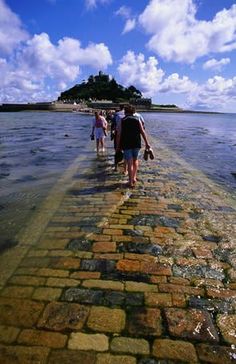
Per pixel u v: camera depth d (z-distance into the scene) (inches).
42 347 103.8
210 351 103.3
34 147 639.8
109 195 271.1
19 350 102.5
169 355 101.6
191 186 309.1
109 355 101.2
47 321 115.1
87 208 237.6
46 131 1088.8
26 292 132.0
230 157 575.5
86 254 165.0
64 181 329.7
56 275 145.0
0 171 396.5
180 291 134.2
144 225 203.8
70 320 115.8
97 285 137.4
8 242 181.3
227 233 193.0
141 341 106.9
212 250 171.0
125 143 291.0
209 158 555.2
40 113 3735.2
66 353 101.6
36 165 437.4
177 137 962.1
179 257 163.0
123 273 147.1
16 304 124.3
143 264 155.3
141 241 180.5
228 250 171.3
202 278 144.3
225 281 142.3
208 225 205.3
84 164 429.1
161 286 137.5
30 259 160.2
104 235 188.7
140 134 296.5
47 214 227.1
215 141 885.8
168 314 119.8
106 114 927.7
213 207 243.0
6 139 802.8
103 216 219.8
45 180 340.8
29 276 144.1
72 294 130.8
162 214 224.2
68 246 174.6
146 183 314.2
